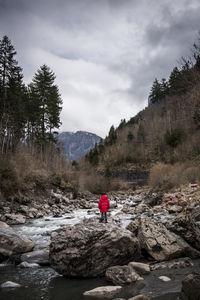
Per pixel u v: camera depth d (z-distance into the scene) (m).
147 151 78.19
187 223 6.04
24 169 19.03
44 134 34.72
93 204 20.06
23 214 12.98
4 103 27.80
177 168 24.80
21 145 23.36
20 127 29.12
